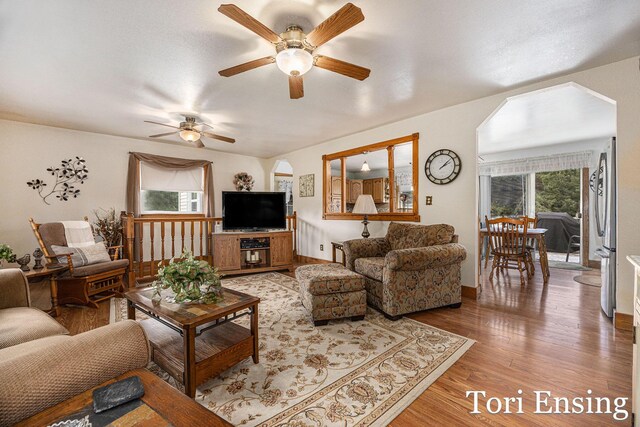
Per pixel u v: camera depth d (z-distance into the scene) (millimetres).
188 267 1972
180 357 1749
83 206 4602
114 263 3475
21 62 2395
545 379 1776
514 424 1411
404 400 1590
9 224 4020
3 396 790
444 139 3619
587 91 2652
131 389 900
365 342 2279
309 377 1812
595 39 2131
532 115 4047
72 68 2508
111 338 1042
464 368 1901
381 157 6785
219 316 1750
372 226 4582
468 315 2852
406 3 1731
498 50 2273
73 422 777
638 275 1297
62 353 931
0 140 3963
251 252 5094
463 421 1433
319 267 3131
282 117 3924
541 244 4180
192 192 5926
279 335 2414
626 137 2453
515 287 3857
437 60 2422
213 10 1786
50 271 2883
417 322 2684
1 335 1460
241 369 1903
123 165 4977
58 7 1730
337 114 3812
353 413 1490
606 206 2842
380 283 2906
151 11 1787
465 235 3439
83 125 4250
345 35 2061
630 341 2252
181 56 2324
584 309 2992
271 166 6840
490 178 6973
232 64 2457
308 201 5801
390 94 3150
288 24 1921
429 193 3781
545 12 1823
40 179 4242
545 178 6922
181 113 3719
